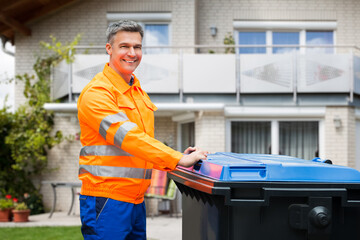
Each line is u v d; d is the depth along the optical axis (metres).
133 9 11.89
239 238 2.46
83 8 12.05
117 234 2.58
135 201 2.67
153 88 10.18
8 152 11.59
